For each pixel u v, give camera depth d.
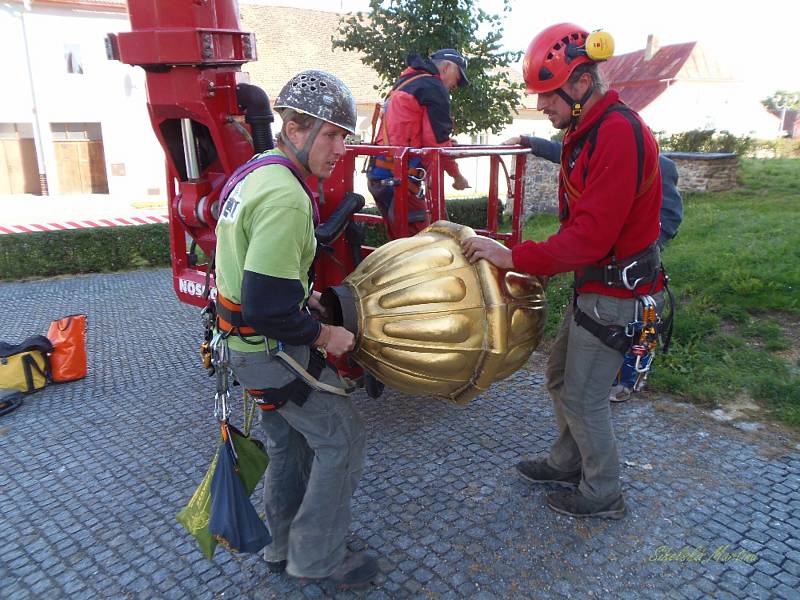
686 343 4.69
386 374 2.58
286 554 2.60
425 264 2.54
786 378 4.11
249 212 1.99
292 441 2.54
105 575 2.68
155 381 4.89
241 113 3.50
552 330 5.32
